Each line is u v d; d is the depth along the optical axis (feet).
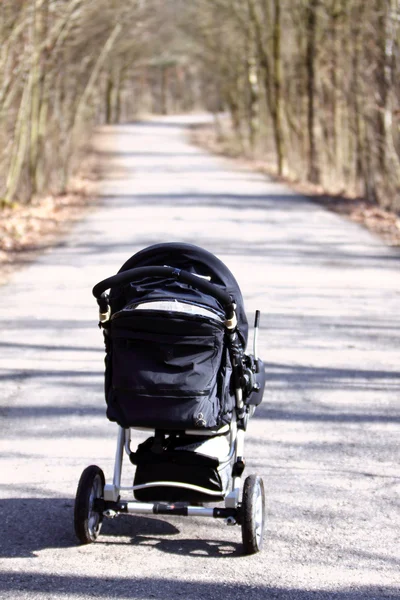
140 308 17.10
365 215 74.28
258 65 163.73
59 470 21.61
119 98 309.63
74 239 60.29
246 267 49.90
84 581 15.89
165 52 279.69
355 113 95.96
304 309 39.99
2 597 15.20
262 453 22.93
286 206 80.69
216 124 240.73
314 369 30.73
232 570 16.46
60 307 40.11
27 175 88.22
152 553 17.25
